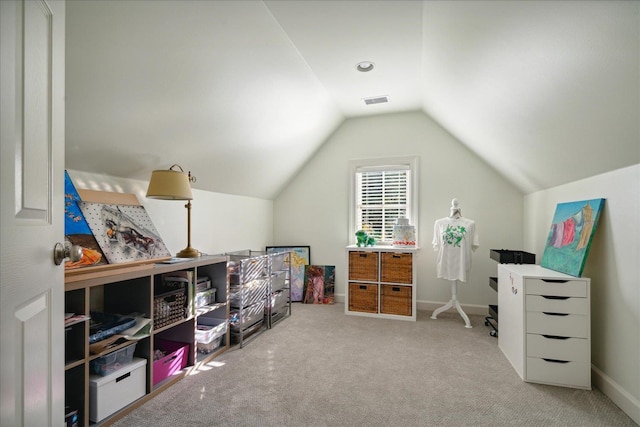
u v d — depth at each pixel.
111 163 2.27
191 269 2.38
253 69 2.35
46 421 0.82
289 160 4.13
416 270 3.69
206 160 2.96
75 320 1.52
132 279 2.02
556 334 2.13
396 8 2.00
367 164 4.33
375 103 3.80
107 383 1.71
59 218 0.90
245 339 2.94
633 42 1.18
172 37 1.74
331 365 2.42
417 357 2.58
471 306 3.84
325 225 4.54
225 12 1.80
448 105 3.16
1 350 0.60
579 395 2.02
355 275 3.82
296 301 4.46
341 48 2.50
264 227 4.58
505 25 1.58
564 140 2.09
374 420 1.75
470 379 2.22
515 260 2.97
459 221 3.56
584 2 1.17
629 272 1.83
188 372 2.26
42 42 0.80
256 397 1.98
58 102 0.89
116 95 1.83
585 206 2.28
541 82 1.75
